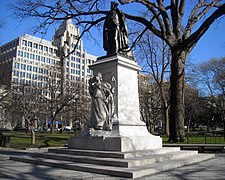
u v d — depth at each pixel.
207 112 59.00
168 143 16.78
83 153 9.12
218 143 16.36
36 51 99.69
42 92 54.59
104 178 6.36
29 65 96.06
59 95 50.03
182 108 18.16
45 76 54.88
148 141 10.02
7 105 36.19
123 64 10.71
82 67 106.94
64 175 6.80
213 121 62.34
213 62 46.69
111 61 10.70
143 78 43.78
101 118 10.17
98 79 10.70
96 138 9.56
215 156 12.23
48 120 73.00
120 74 10.62
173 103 18.33
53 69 51.41
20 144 21.83
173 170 7.64
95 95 10.48
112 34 11.81
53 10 19.89
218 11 15.70
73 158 8.65
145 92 41.69
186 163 8.88
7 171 7.51
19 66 92.62
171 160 8.91
